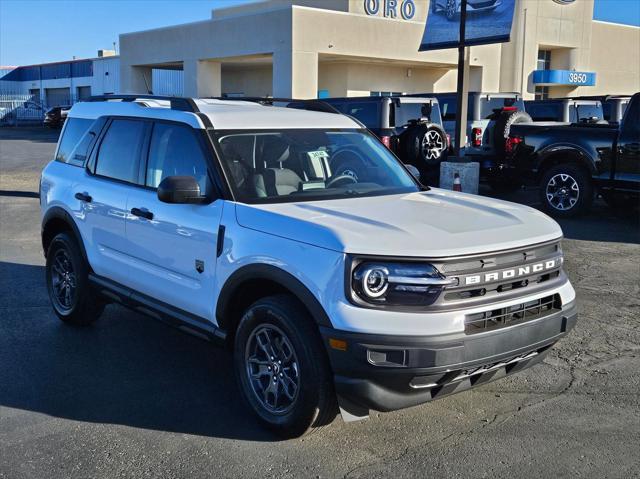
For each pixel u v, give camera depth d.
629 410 4.56
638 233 10.77
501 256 3.86
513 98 15.66
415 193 5.09
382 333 3.54
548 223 4.38
